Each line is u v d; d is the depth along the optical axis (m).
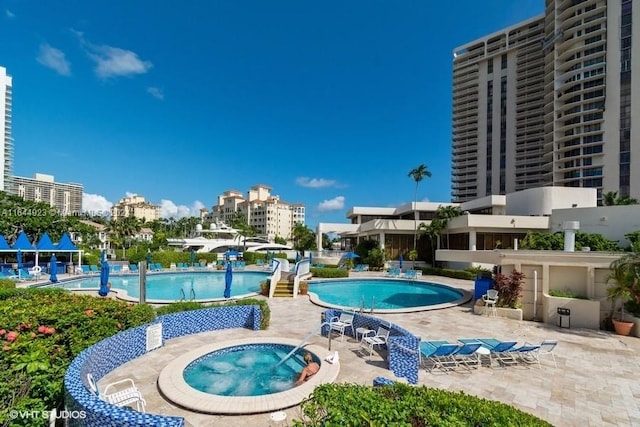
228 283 17.33
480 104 87.75
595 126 61.25
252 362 9.07
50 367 6.03
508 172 81.69
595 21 61.50
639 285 11.11
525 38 82.25
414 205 44.88
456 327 12.09
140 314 9.38
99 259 36.78
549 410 6.35
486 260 15.79
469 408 3.88
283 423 5.68
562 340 10.67
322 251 40.25
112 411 4.11
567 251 13.28
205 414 5.96
